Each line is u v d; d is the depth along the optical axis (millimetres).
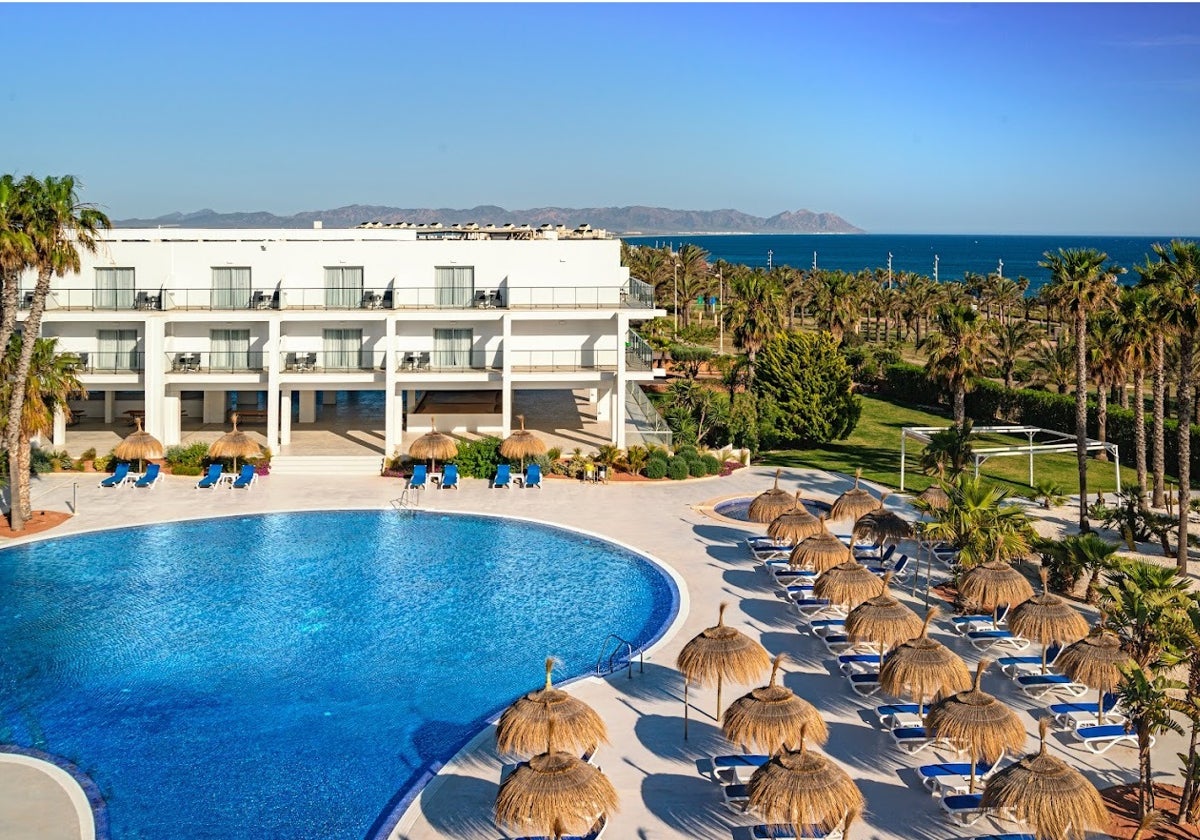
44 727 19047
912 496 38188
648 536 32469
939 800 16516
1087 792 14312
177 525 33094
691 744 18531
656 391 63156
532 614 25594
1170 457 45906
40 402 32531
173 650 22922
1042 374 62562
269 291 43938
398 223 65312
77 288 43375
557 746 15820
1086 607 25734
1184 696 20812
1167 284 30766
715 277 111750
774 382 49438
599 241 44344
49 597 26344
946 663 18656
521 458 39531
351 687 21031
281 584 27641
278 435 44000
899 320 103875
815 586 24109
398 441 43438
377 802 16453
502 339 44906
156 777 17172
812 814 14148
